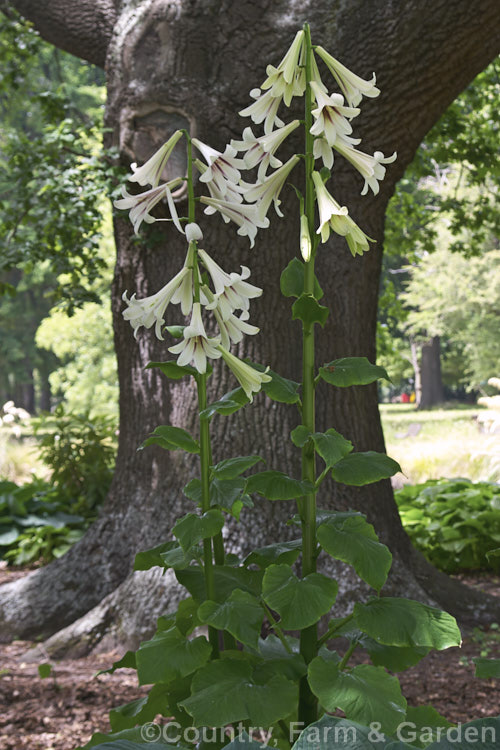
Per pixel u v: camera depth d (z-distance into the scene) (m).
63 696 4.69
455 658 5.53
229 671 2.15
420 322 32.31
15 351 41.38
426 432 23.72
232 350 5.99
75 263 7.48
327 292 6.11
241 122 5.91
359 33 5.55
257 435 5.95
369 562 2.14
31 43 8.46
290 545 2.50
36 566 9.17
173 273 6.23
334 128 2.16
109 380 30.38
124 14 6.30
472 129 10.40
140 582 5.93
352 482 2.22
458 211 10.77
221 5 5.87
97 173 6.39
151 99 5.95
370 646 2.32
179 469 6.24
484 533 8.48
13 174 7.20
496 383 11.34
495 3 5.24
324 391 6.08
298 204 5.98
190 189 2.27
